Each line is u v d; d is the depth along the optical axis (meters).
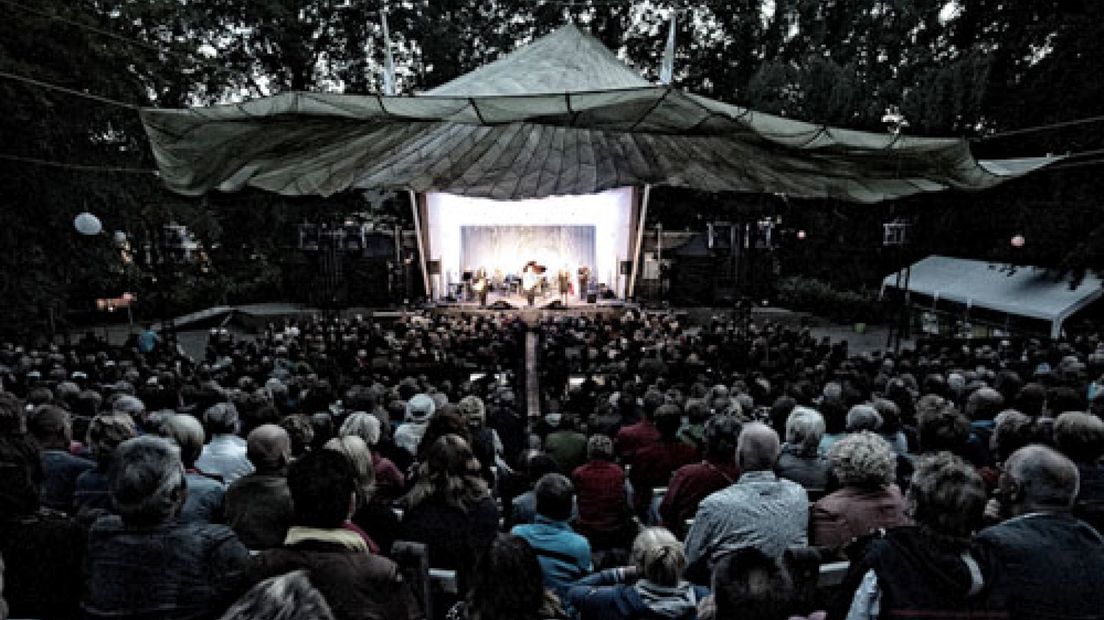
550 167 8.72
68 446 4.61
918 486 2.41
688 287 32.62
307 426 4.81
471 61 39.78
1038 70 23.03
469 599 2.23
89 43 15.55
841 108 28.77
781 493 3.38
